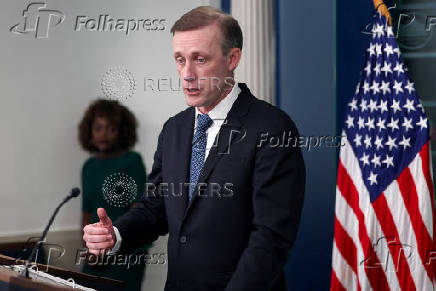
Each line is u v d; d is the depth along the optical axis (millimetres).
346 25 5203
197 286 3084
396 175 4441
